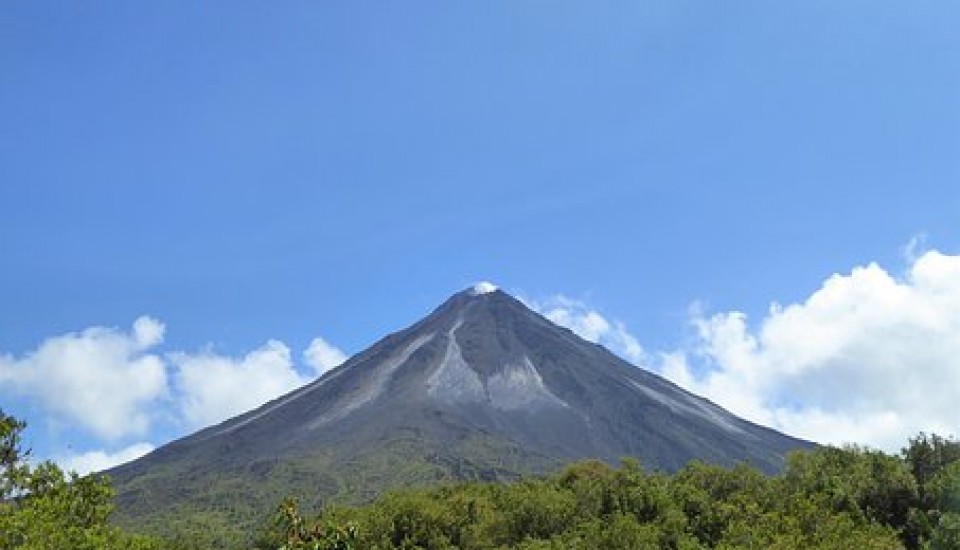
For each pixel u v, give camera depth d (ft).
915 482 200.64
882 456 214.69
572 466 284.61
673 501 203.82
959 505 182.29
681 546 172.04
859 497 201.77
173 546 264.11
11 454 107.14
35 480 109.19
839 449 229.04
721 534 179.73
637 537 175.83
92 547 98.43
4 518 92.89
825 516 178.60
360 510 254.27
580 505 212.84
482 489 272.92
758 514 185.16
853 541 162.81
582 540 183.11
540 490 239.09
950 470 190.90
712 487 215.51
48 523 95.71
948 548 156.97
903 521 195.52
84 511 112.16
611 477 227.81
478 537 213.66
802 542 162.61
